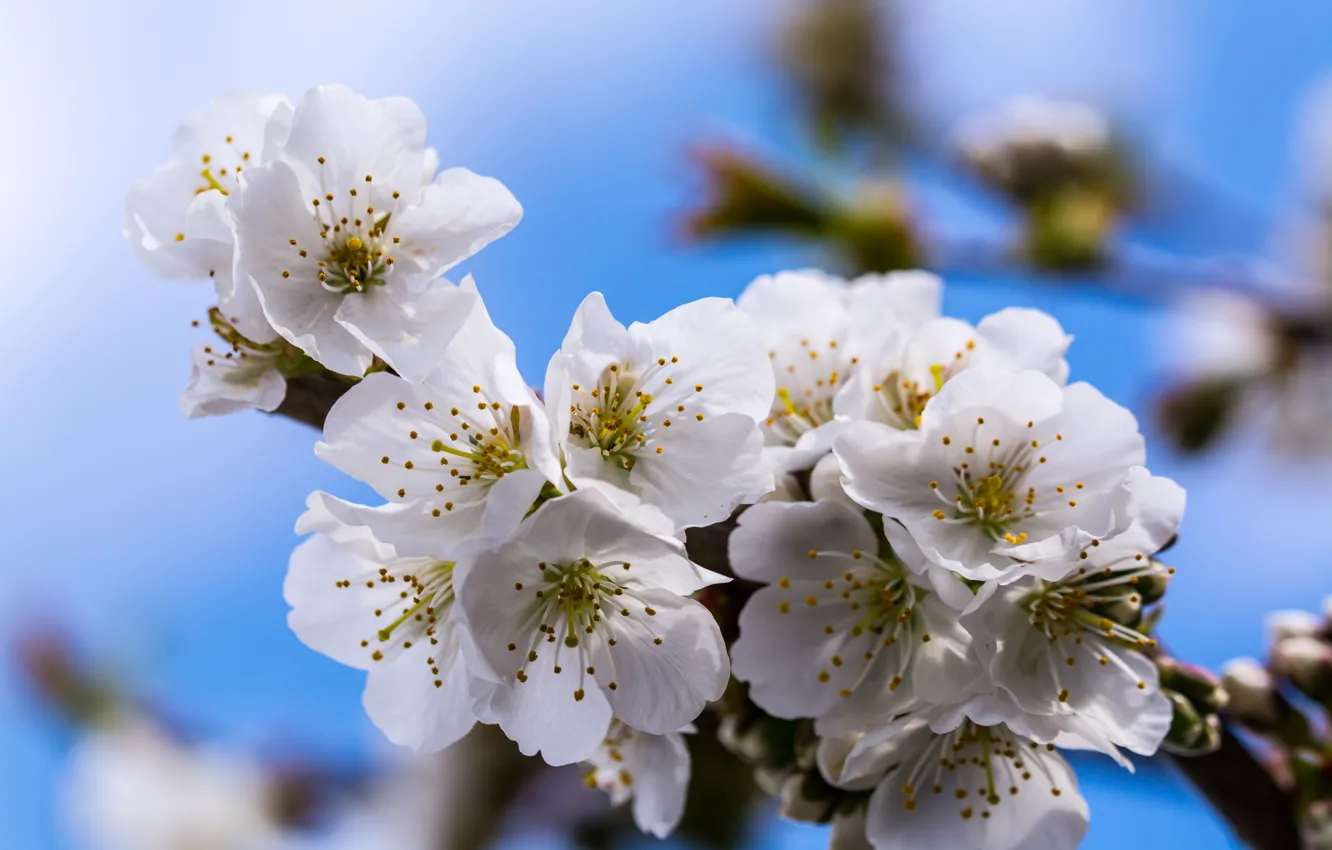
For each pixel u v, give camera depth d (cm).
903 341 39
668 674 37
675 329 38
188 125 39
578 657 37
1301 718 40
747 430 37
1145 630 38
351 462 37
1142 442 38
